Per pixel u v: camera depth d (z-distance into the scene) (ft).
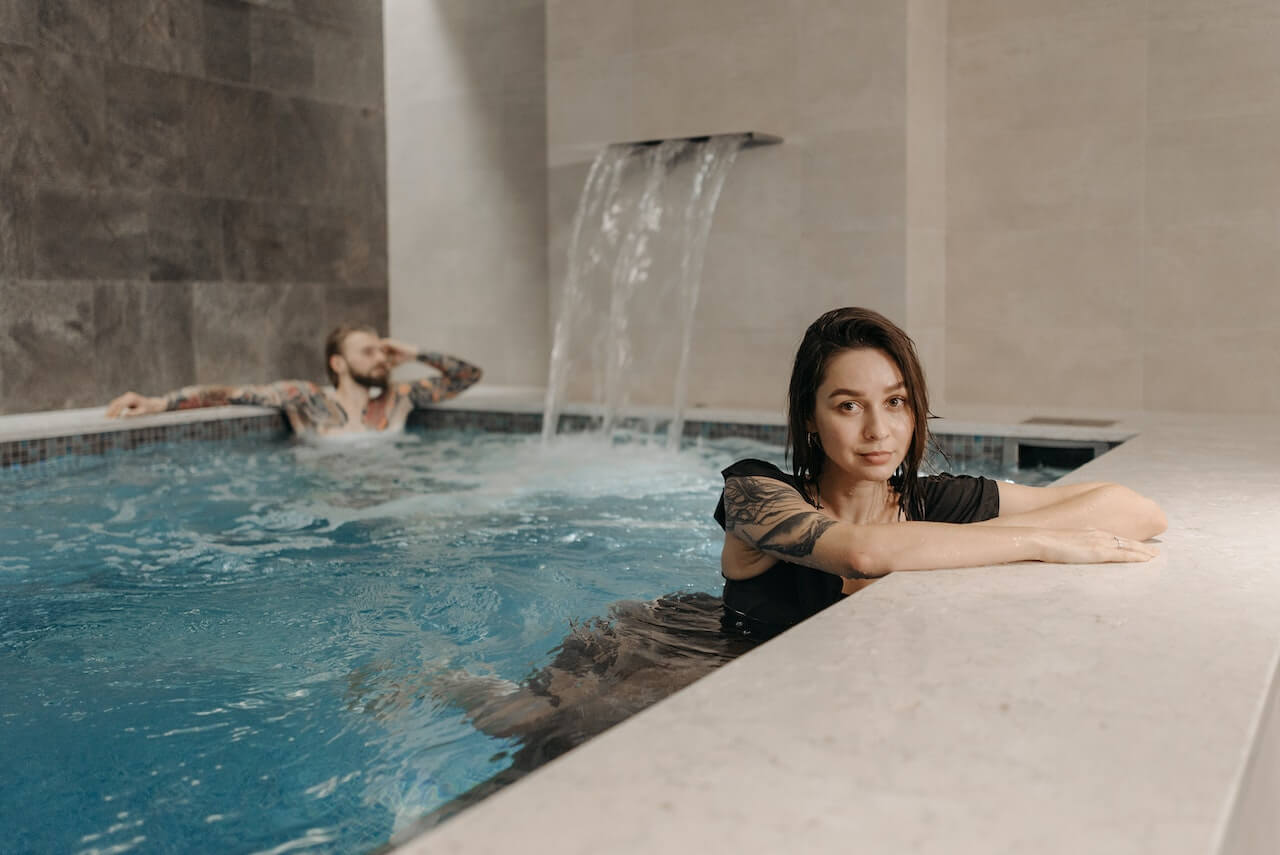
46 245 16.01
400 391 17.08
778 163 16.26
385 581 8.04
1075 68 15.51
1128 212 15.34
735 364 16.83
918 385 5.35
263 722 5.32
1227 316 14.85
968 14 16.19
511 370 21.36
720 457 13.87
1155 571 4.98
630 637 6.26
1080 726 3.14
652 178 17.07
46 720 5.39
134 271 17.15
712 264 16.90
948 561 5.04
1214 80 14.64
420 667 6.09
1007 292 16.29
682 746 3.04
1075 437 12.80
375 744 5.00
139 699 5.67
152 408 15.20
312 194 19.79
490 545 9.18
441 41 21.49
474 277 21.59
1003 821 2.57
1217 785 2.75
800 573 5.77
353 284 20.67
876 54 15.39
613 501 11.09
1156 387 15.39
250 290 18.85
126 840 4.17
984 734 3.09
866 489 5.67
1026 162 15.97
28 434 13.51
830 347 5.31
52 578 8.28
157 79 17.30
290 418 16.38
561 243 18.25
